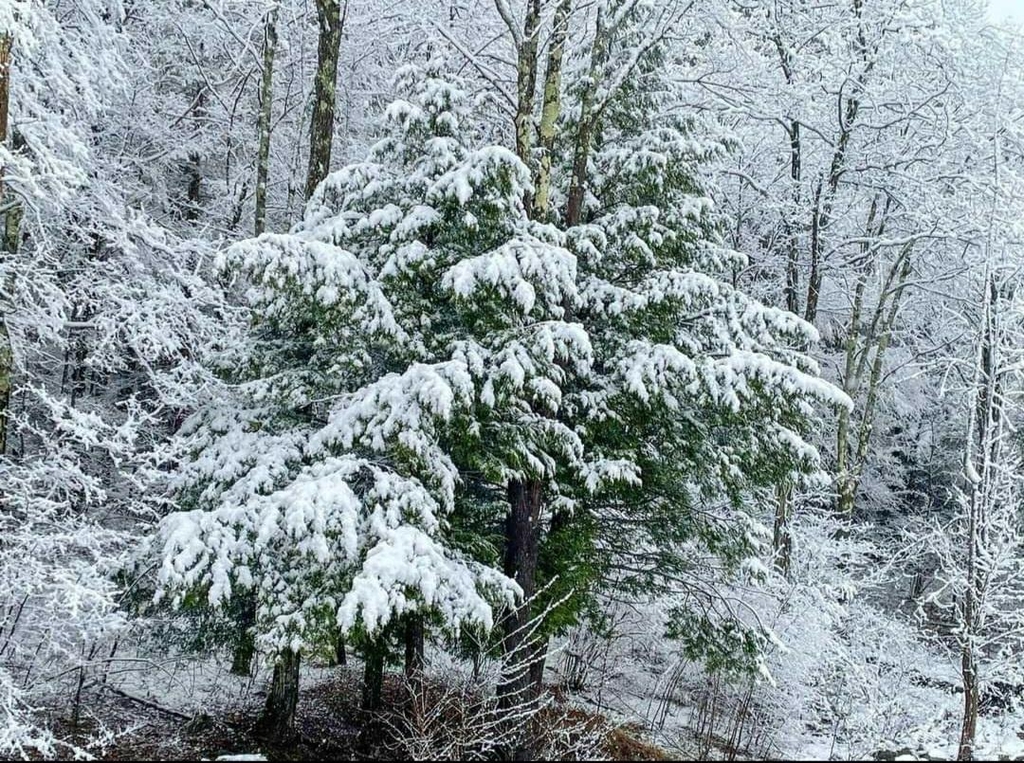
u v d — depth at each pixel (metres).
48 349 10.90
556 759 8.52
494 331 8.22
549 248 7.72
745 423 9.71
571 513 9.48
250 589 6.91
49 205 8.37
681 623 10.65
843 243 16.58
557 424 8.42
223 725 8.41
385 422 7.16
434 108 8.58
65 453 7.25
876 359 18.50
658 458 9.88
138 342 7.90
